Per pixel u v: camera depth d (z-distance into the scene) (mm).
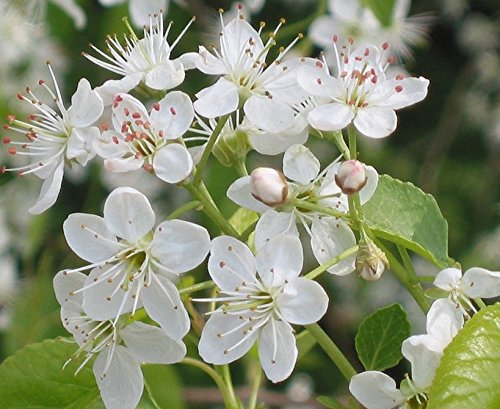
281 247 217
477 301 218
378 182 236
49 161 229
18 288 342
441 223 235
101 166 388
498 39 511
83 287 218
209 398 327
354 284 434
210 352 215
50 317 274
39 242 369
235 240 217
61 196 419
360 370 416
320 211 221
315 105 226
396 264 226
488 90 497
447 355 206
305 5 462
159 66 229
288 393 400
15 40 360
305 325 217
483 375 205
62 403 238
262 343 216
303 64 225
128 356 219
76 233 219
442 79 502
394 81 227
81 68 412
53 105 381
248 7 337
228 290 216
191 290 217
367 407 214
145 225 218
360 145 451
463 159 485
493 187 466
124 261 218
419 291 225
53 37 384
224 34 229
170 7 405
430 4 503
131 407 219
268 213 222
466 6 509
